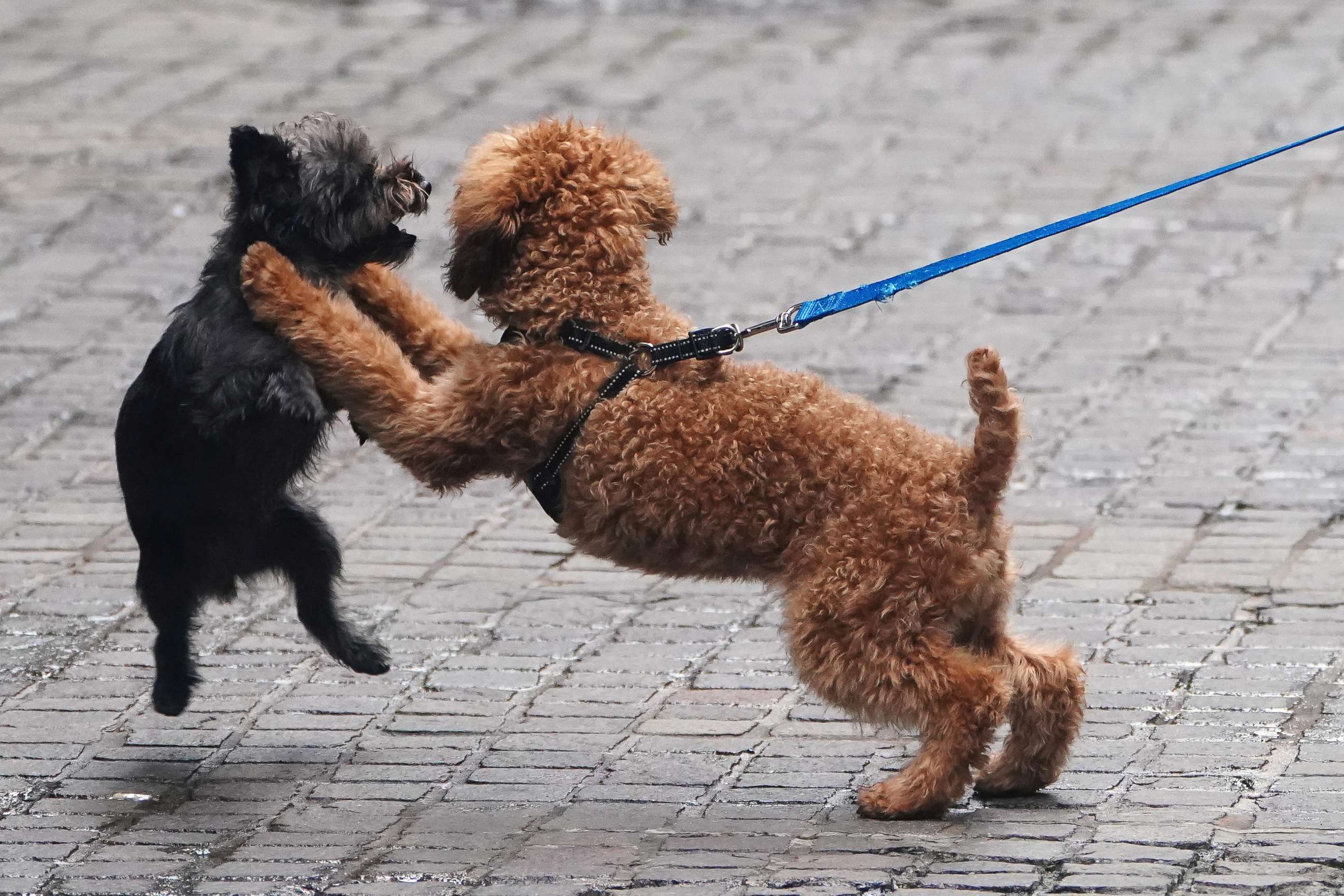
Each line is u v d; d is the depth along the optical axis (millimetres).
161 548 10711
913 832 9469
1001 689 9469
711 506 9578
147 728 11109
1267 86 23938
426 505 14875
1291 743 10383
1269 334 17438
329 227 10555
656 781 10305
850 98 24203
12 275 19203
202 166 21859
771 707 11273
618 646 12219
